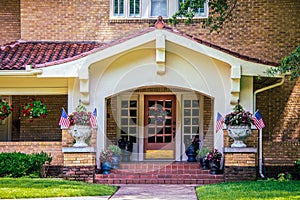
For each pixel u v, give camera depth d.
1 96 20.83
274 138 19.61
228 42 19.73
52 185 13.72
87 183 15.04
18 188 13.00
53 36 20.22
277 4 19.72
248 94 17.25
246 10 19.75
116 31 20.08
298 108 19.67
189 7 17.94
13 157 15.90
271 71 15.11
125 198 12.45
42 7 20.27
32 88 17.53
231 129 15.94
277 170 18.17
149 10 20.05
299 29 19.66
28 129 20.05
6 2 21.91
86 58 16.41
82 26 20.17
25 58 18.06
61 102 20.06
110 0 20.12
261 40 19.70
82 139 15.94
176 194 13.30
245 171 15.78
